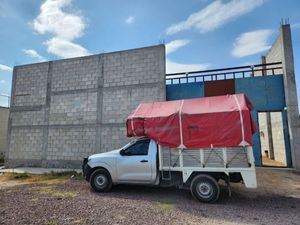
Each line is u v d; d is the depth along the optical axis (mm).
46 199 6852
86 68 15445
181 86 14953
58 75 16078
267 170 11805
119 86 14477
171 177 7062
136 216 5293
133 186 8641
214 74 14742
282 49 13531
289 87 12883
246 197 7109
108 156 7820
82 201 6598
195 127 6715
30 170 13859
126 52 14664
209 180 6461
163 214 5453
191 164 6730
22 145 16109
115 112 14305
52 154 15203
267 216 5355
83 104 15094
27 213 5480
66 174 11828
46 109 15945
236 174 6566
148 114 7539
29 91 16688
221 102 7004
